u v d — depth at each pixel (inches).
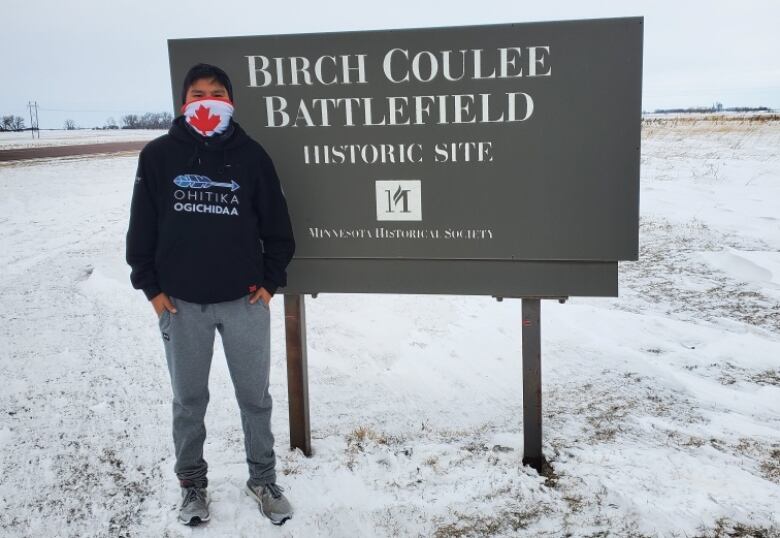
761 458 136.5
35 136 3609.7
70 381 181.8
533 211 120.1
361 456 136.0
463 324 231.1
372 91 120.3
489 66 116.2
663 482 122.9
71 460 138.1
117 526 114.5
